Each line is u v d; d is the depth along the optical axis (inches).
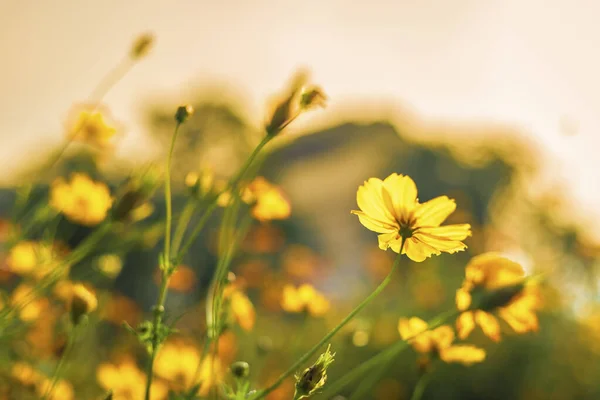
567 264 209.5
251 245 155.6
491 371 169.6
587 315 189.3
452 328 64.5
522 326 56.2
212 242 164.2
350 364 156.3
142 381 68.0
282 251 287.7
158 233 82.7
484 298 56.4
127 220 64.5
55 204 83.2
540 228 224.8
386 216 48.8
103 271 95.3
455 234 47.5
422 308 196.5
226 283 55.9
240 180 56.1
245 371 52.0
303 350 146.7
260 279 146.1
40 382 71.5
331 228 314.5
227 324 59.3
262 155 57.8
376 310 203.0
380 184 49.1
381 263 221.5
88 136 87.8
